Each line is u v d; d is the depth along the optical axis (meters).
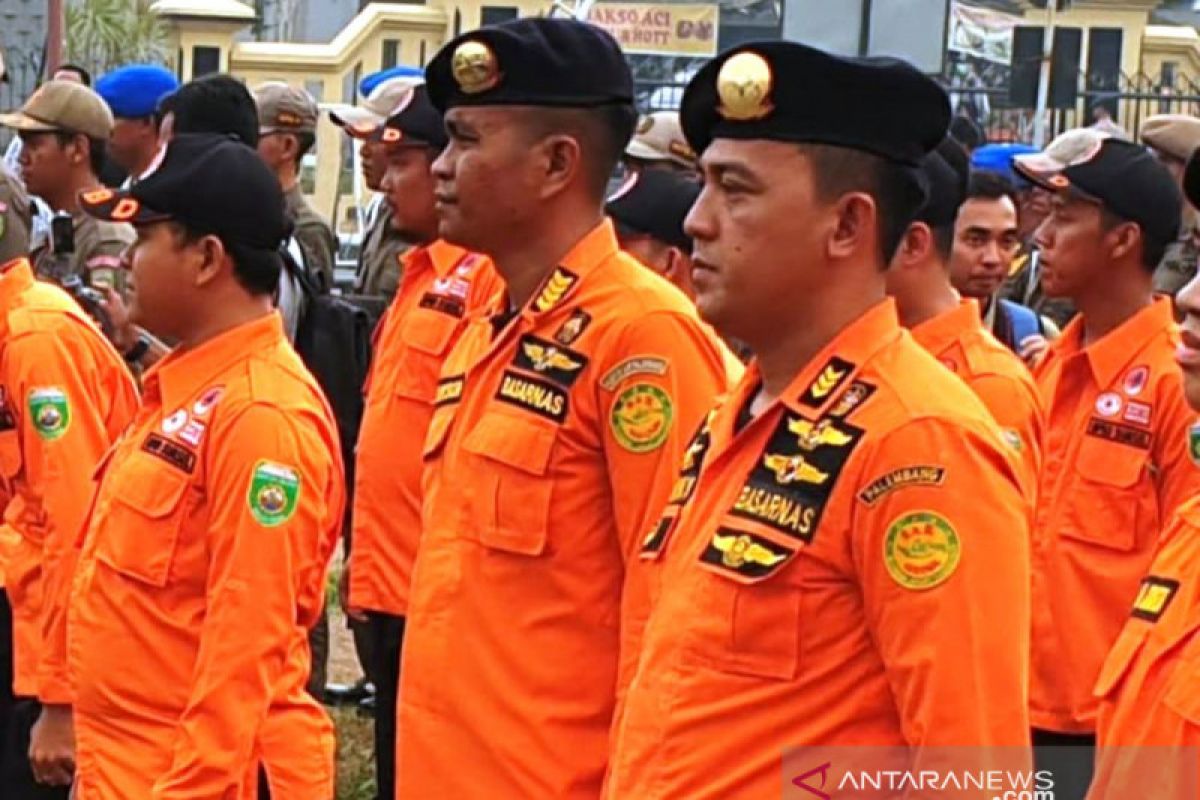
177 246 5.39
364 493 7.04
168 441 5.36
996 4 20.77
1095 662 6.27
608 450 4.84
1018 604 3.77
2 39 20.00
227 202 5.41
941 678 3.70
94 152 8.17
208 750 5.18
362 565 7.05
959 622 3.71
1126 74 20.59
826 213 3.93
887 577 3.75
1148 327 6.36
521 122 4.96
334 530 5.56
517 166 4.96
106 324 7.80
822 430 3.87
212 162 5.43
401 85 8.00
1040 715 6.34
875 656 3.81
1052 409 6.46
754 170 3.93
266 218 5.46
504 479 4.87
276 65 20.97
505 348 4.97
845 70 3.91
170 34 21.17
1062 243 6.44
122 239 8.05
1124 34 20.58
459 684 4.89
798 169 3.92
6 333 6.32
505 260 5.06
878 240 3.97
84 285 8.01
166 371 5.45
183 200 5.38
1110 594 6.27
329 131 18.31
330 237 9.41
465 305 6.85
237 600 5.21
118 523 5.39
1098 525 6.29
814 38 10.76
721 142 3.98
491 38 4.96
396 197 7.00
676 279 6.94
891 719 3.81
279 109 9.18
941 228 5.70
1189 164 4.83
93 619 5.42
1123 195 6.36
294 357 5.50
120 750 5.39
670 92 17.61
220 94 8.27
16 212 6.40
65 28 20.92
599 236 5.01
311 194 18.22
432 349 6.87
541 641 4.85
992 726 3.71
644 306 4.88
